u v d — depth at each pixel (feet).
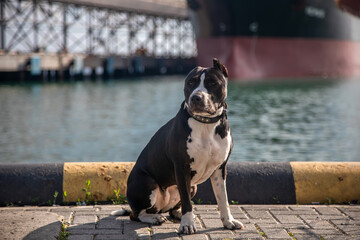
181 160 11.44
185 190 11.60
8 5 115.44
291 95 73.56
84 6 133.39
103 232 11.54
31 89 89.66
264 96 72.02
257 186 15.28
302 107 56.90
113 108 57.26
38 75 118.62
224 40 110.42
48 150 31.40
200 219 12.78
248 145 33.17
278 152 30.66
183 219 11.60
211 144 11.27
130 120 46.50
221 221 12.52
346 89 85.51
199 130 11.16
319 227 11.91
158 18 174.29
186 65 176.04
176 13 170.19
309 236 11.21
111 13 146.00
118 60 136.87
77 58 122.52
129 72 145.38
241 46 110.32
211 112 10.84
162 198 12.59
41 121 45.37
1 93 78.89
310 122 44.21
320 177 15.31
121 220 12.66
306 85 95.96
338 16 131.85
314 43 124.67
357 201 15.16
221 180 12.03
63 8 126.72
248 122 44.68
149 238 11.09
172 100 68.03
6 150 31.32
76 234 11.35
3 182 15.12
